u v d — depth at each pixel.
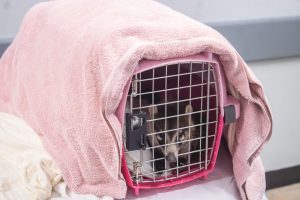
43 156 0.96
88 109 0.82
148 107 0.99
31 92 1.10
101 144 0.80
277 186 1.82
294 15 1.67
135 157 0.96
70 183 0.89
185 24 0.88
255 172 0.97
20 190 0.88
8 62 1.29
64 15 1.08
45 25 1.12
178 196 0.94
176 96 1.09
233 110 0.92
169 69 1.06
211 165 0.98
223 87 0.91
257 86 0.89
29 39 1.17
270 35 1.60
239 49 1.58
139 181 0.93
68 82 0.90
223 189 0.97
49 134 1.00
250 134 0.92
